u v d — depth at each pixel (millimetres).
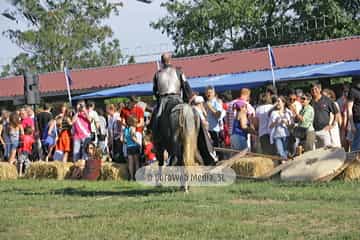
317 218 13055
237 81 32562
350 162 18406
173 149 16938
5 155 26469
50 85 46094
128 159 22281
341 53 35500
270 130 21094
